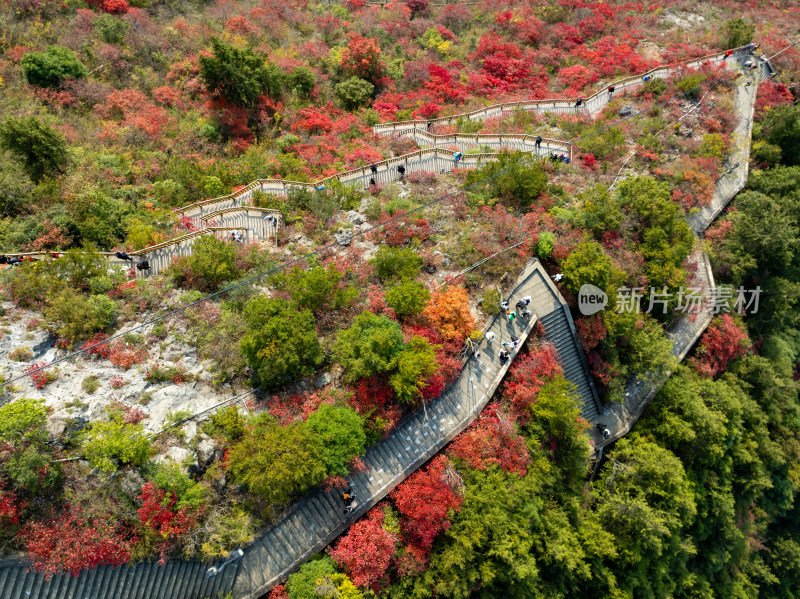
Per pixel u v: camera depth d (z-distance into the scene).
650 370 31.78
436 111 50.31
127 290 26.19
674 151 42.12
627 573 27.66
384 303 26.19
